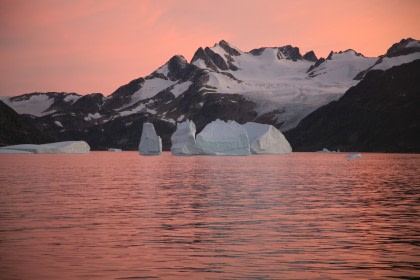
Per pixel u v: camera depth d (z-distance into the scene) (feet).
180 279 67.36
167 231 98.37
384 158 515.09
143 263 74.95
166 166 351.87
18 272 70.18
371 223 106.73
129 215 117.70
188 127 560.20
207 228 101.30
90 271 70.79
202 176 244.42
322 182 207.31
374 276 68.49
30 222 108.17
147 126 640.58
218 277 68.18
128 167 343.67
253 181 212.02
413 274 69.36
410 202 140.77
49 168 330.13
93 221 109.60
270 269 71.82
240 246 85.66
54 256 78.89
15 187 186.91
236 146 550.77
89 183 206.08
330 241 89.25
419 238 91.66
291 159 480.23
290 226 103.24
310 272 70.28
